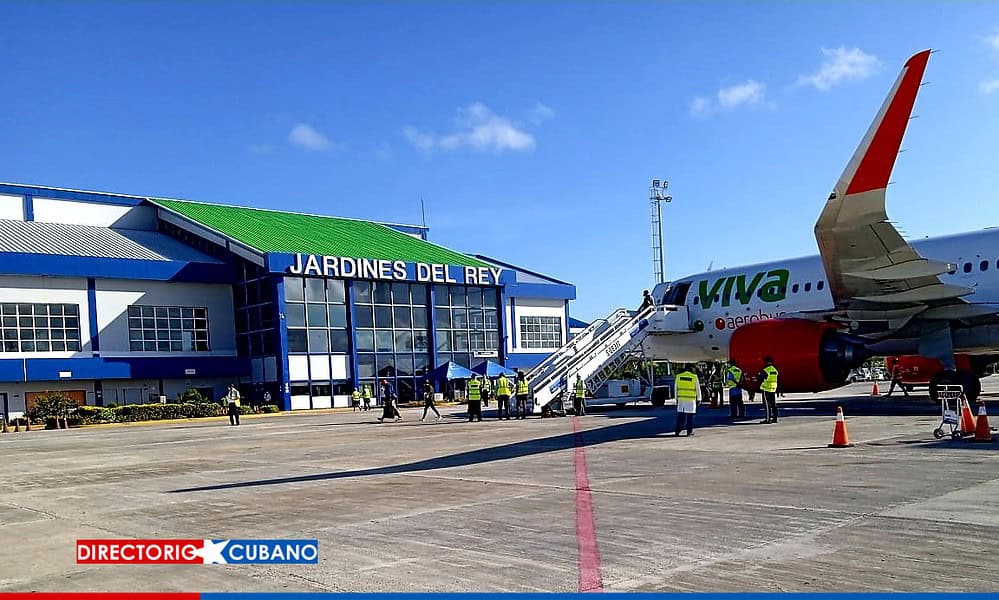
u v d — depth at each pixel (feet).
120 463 63.62
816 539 26.32
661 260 215.51
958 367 95.96
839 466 42.45
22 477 56.08
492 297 210.38
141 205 196.03
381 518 33.24
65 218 184.03
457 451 60.85
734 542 26.43
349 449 67.72
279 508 37.06
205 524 33.73
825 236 60.90
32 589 24.11
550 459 52.21
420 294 195.11
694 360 106.32
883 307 75.66
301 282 175.32
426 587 22.66
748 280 94.79
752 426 70.49
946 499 32.04
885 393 131.23
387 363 187.93
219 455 67.51
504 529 29.94
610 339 106.93
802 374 81.71
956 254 78.23
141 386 167.32
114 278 162.71
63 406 148.97
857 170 55.36
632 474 43.04
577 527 29.81
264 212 224.33
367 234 224.74
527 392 106.42
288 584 23.65
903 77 52.01
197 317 176.04
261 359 176.04
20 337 151.43
